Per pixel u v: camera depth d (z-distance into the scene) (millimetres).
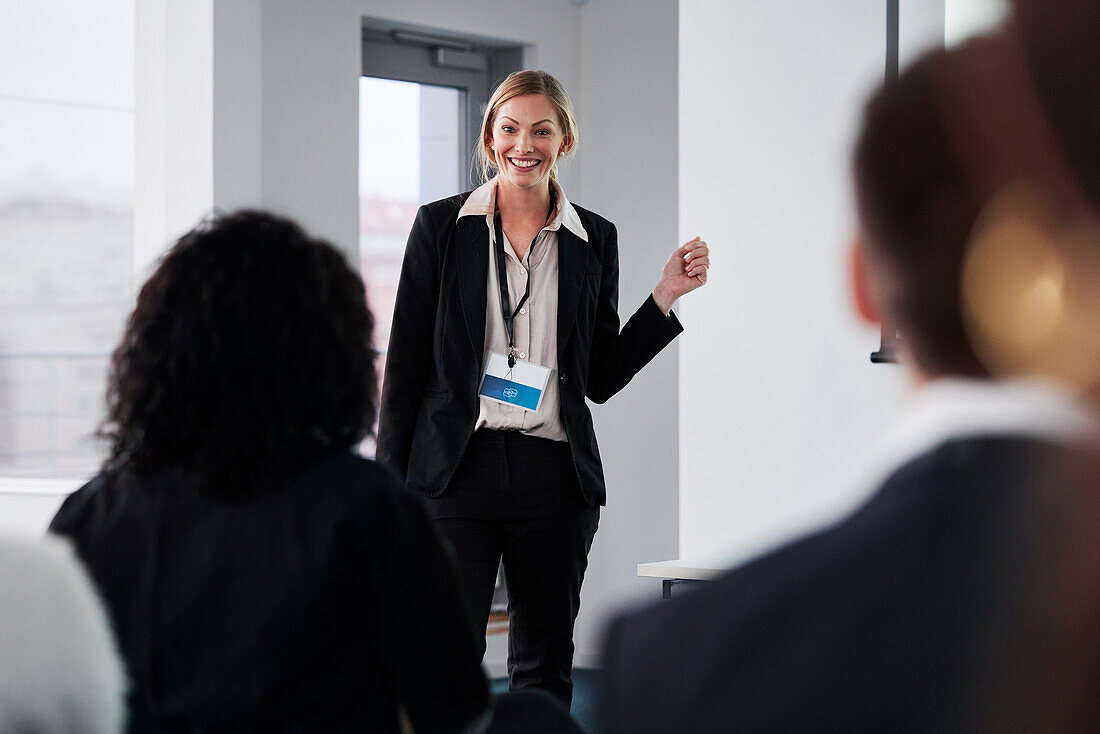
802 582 390
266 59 4457
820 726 366
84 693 928
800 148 3400
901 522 386
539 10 5238
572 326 2918
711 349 3539
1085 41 367
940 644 364
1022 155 377
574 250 2967
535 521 2859
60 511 1428
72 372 4707
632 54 5191
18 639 907
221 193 4180
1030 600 358
